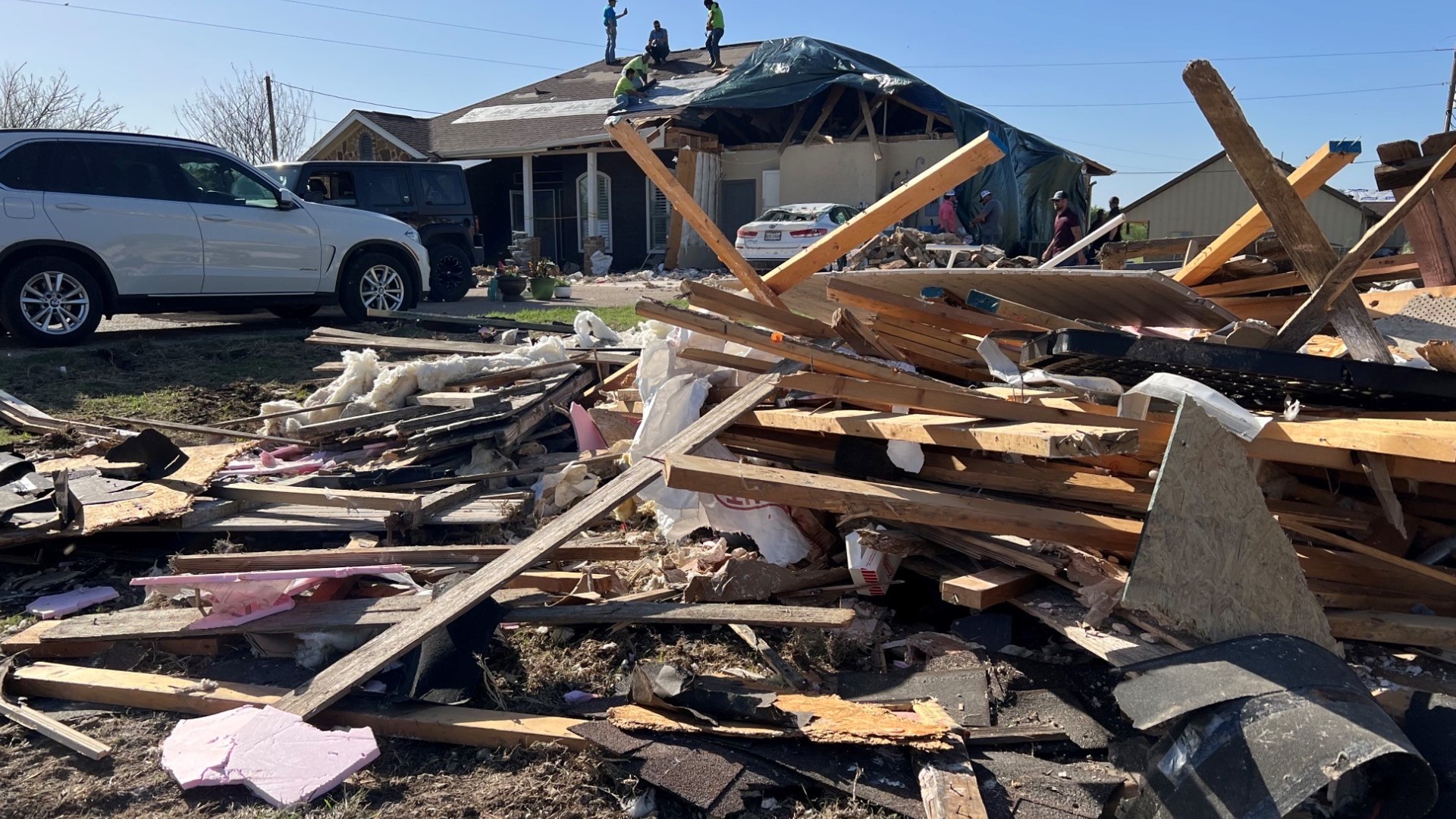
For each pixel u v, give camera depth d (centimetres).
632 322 1195
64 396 766
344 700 340
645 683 324
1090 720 320
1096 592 343
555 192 2638
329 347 973
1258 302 564
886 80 2205
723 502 455
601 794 296
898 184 2294
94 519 471
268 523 500
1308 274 408
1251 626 309
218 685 351
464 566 423
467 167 2423
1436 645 337
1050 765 299
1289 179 471
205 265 959
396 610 373
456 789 298
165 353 907
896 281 503
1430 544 388
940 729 298
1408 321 475
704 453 475
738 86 2300
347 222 1080
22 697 356
